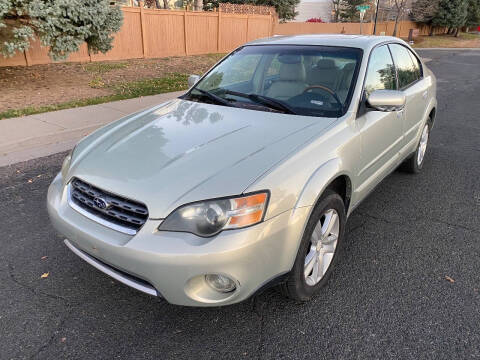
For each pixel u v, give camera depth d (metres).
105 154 2.68
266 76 3.59
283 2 29.09
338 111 3.08
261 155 2.44
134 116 3.44
